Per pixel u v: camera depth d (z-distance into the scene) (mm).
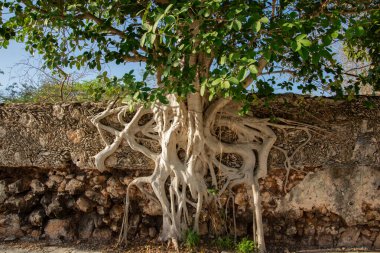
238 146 4828
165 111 4773
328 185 4863
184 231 4656
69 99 6496
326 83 4809
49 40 4637
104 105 5059
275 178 4922
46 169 5180
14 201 5066
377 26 4254
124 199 5020
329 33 3295
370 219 4859
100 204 5074
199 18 3527
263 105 4922
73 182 5055
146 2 4156
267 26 3695
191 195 4754
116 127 5027
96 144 5027
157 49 4148
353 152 4867
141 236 4957
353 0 4078
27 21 4504
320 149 4879
